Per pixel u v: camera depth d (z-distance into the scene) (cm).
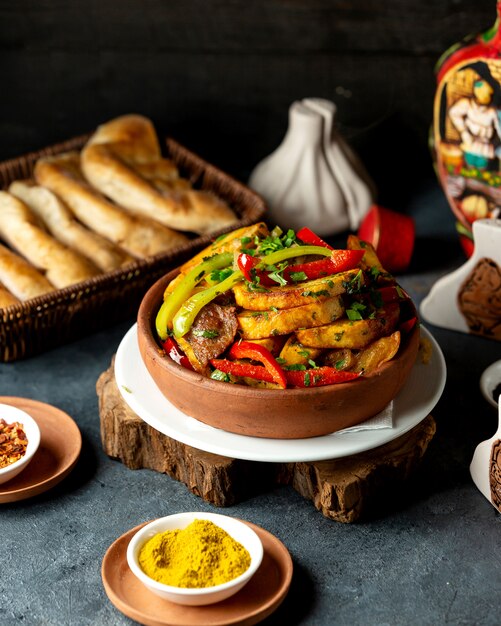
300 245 113
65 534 113
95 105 172
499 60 134
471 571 109
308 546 112
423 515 115
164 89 171
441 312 140
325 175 155
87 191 144
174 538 106
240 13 166
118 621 105
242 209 150
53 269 135
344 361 109
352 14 164
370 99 170
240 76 170
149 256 137
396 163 174
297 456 108
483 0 161
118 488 118
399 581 108
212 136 175
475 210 143
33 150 175
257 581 106
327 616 105
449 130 141
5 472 113
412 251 149
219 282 111
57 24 167
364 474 112
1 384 131
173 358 111
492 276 134
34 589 108
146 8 166
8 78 170
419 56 166
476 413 127
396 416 113
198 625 101
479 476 116
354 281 108
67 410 128
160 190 147
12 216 139
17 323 130
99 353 137
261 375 108
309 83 170
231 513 115
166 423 112
